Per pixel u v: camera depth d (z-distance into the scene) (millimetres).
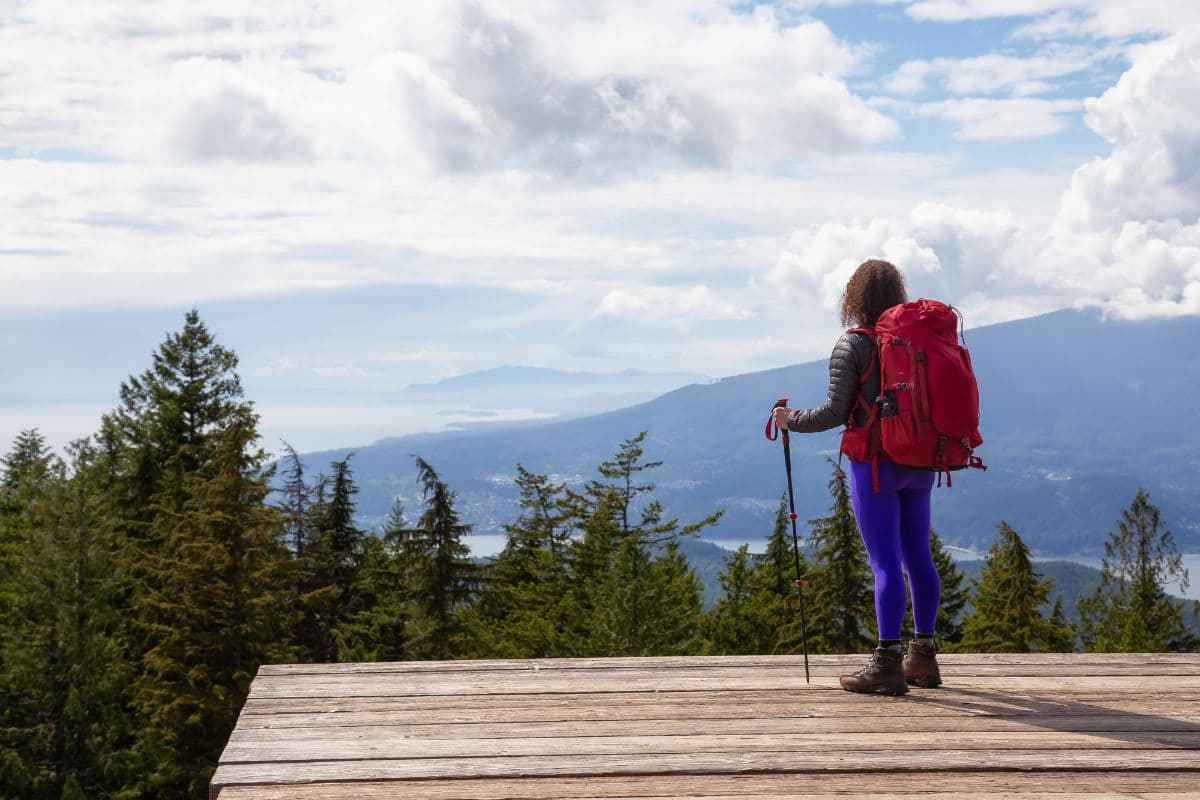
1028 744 3896
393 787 3410
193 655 25828
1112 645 41406
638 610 24188
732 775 3551
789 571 43375
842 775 3557
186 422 38312
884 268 4715
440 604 32844
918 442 4348
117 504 36375
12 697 25922
